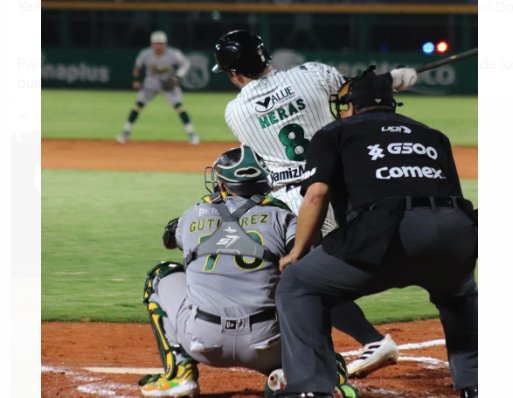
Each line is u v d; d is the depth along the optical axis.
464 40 73.25
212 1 74.75
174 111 61.81
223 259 10.33
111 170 34.09
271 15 78.19
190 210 10.90
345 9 71.06
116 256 20.08
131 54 75.62
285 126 12.04
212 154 39.66
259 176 10.76
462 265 9.51
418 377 12.06
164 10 73.44
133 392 11.28
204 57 75.56
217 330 10.21
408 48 76.88
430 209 9.34
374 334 11.69
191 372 10.77
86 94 72.06
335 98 11.13
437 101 68.44
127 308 15.90
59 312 15.51
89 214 25.06
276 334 10.33
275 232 10.45
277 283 10.34
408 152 9.69
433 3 75.50
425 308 16.23
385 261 9.23
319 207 9.49
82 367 12.42
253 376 12.13
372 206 9.34
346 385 10.53
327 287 9.50
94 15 78.00
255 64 12.12
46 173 33.00
